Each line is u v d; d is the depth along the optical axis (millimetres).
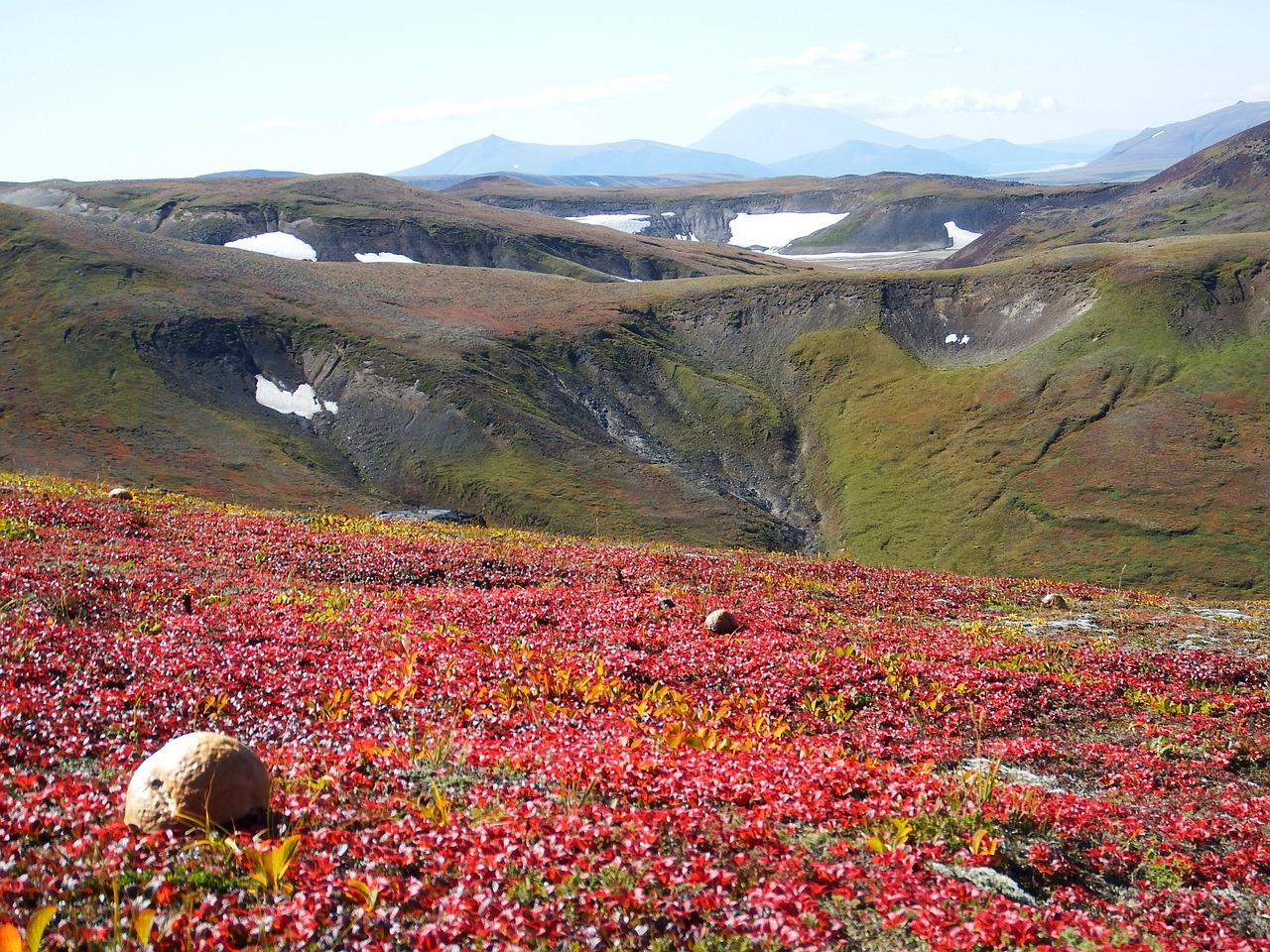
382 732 14148
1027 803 12875
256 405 149750
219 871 8703
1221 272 162750
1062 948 8641
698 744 14922
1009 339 170375
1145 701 20891
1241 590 110188
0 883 7957
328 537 32656
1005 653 23719
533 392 160250
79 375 140875
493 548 34531
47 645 16328
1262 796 15430
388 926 8000
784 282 198125
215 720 14133
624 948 8094
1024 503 130625
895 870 10133
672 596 27812
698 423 164250
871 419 159000
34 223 182875
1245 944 9625
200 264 187625
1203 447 132625
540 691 17500
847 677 20484
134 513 32781
